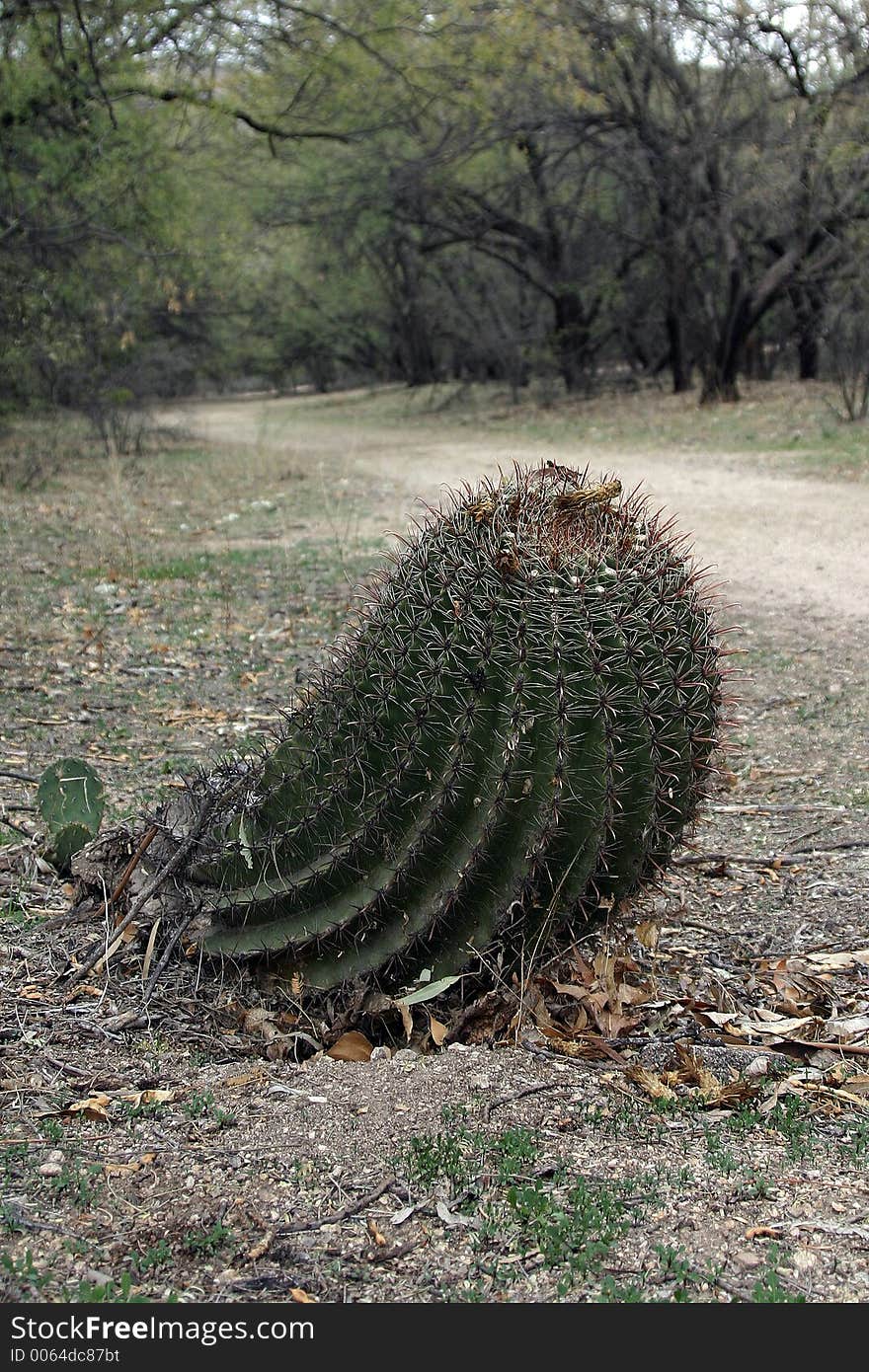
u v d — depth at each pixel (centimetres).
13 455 2239
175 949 416
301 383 6269
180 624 963
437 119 2620
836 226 2475
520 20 1981
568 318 3359
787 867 530
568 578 350
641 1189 298
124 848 446
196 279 2352
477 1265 272
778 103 2378
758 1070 361
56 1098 338
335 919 384
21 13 1560
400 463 2262
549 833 354
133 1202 292
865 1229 282
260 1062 364
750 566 1204
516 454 2331
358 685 373
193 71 1823
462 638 356
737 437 2231
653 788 356
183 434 2894
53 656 864
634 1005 393
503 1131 322
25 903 452
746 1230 282
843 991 415
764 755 687
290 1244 278
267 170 3038
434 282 3981
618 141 2680
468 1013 379
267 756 409
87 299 2103
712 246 2822
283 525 1447
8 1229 280
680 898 500
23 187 1861
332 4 1853
